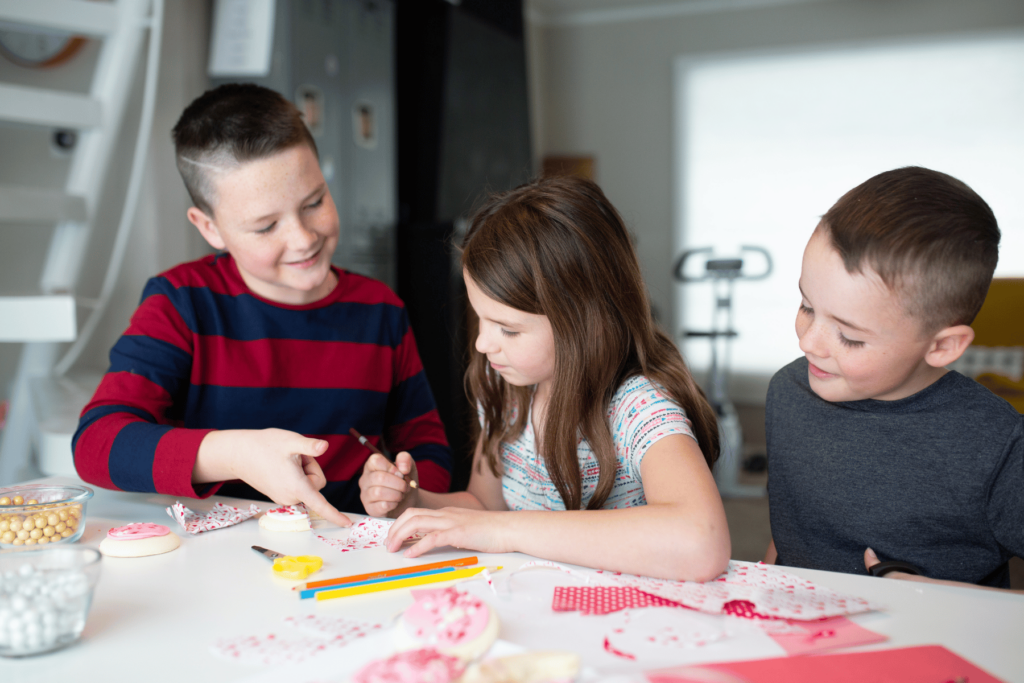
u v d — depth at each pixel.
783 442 0.93
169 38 2.12
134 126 2.11
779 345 4.61
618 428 0.87
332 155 2.33
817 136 4.48
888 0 4.30
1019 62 4.13
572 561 0.66
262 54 2.08
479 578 0.64
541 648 0.51
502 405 1.01
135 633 0.54
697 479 0.70
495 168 3.54
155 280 1.09
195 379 1.08
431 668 0.43
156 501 0.88
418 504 0.96
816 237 0.76
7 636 0.49
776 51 4.48
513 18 3.71
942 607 0.59
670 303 4.79
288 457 0.77
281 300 1.15
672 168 4.73
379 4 2.54
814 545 0.90
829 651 0.51
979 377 3.14
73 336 1.45
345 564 0.67
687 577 0.63
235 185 0.98
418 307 2.88
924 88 4.28
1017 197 4.19
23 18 1.59
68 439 1.18
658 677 0.46
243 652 0.50
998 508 0.78
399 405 1.29
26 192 1.59
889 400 0.83
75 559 0.53
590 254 0.83
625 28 4.77
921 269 0.69
